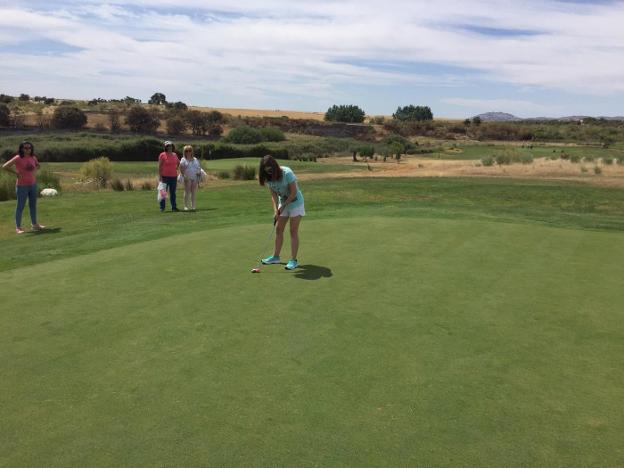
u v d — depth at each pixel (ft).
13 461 10.25
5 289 21.07
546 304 18.57
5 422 11.61
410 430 11.04
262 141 282.97
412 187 71.20
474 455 10.23
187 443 10.70
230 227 32.63
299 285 20.59
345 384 12.98
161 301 19.08
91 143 207.00
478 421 11.37
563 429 11.09
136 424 11.41
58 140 236.43
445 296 19.31
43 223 43.78
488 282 20.98
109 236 32.19
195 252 26.05
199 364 14.14
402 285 20.56
